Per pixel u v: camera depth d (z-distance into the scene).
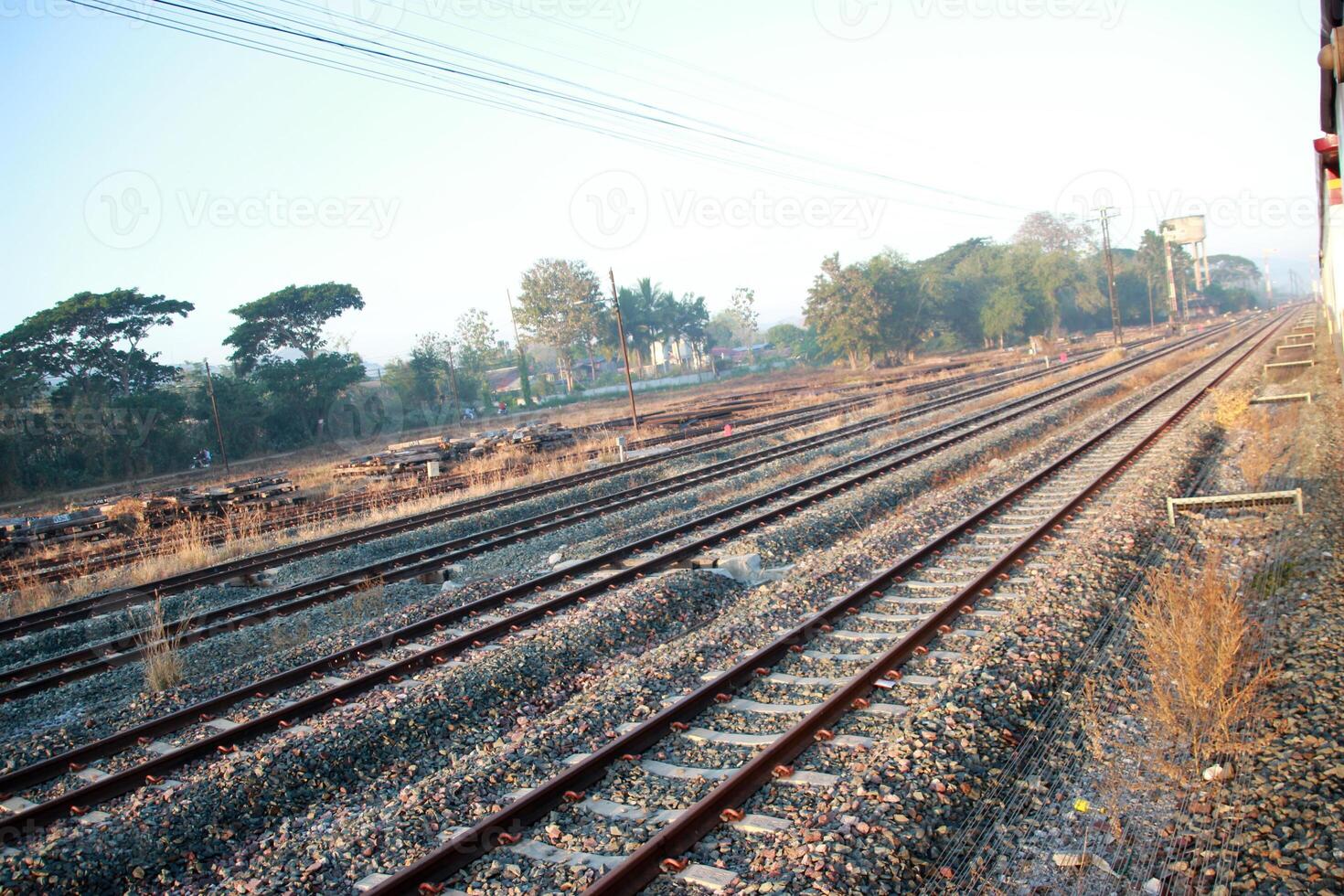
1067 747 5.71
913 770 5.23
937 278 93.44
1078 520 12.17
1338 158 14.47
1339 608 7.16
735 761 6.02
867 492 15.94
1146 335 95.12
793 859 4.50
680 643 8.58
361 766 6.81
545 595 11.23
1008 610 8.52
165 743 7.76
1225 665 5.93
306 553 16.61
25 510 34.00
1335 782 4.65
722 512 15.42
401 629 9.98
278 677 8.78
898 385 49.97
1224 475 14.34
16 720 9.05
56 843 5.73
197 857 5.78
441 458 30.17
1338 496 10.84
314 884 5.10
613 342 98.12
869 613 8.98
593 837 5.20
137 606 13.61
